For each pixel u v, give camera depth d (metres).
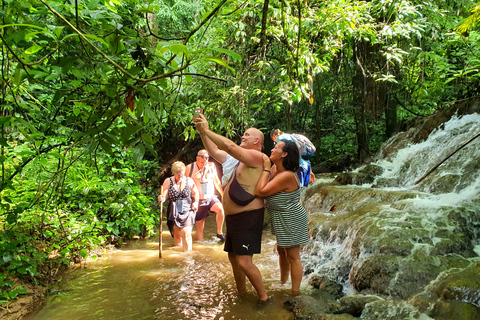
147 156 12.68
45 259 4.85
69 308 3.79
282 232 3.94
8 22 2.21
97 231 6.10
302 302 3.66
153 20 8.51
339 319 3.24
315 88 10.38
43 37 2.32
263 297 3.85
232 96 5.55
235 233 3.78
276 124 12.02
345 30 6.23
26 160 3.57
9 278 4.06
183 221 6.05
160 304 3.85
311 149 4.65
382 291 3.76
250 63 5.93
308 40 6.32
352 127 11.98
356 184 8.30
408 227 4.66
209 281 4.54
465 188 6.10
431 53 8.21
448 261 3.91
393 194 6.35
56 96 2.58
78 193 6.75
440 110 9.42
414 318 3.15
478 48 8.36
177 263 5.34
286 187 3.89
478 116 7.90
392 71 9.28
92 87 2.87
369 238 4.57
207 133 3.66
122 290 4.27
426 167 7.82
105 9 2.43
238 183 3.79
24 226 4.97
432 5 7.69
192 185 6.21
